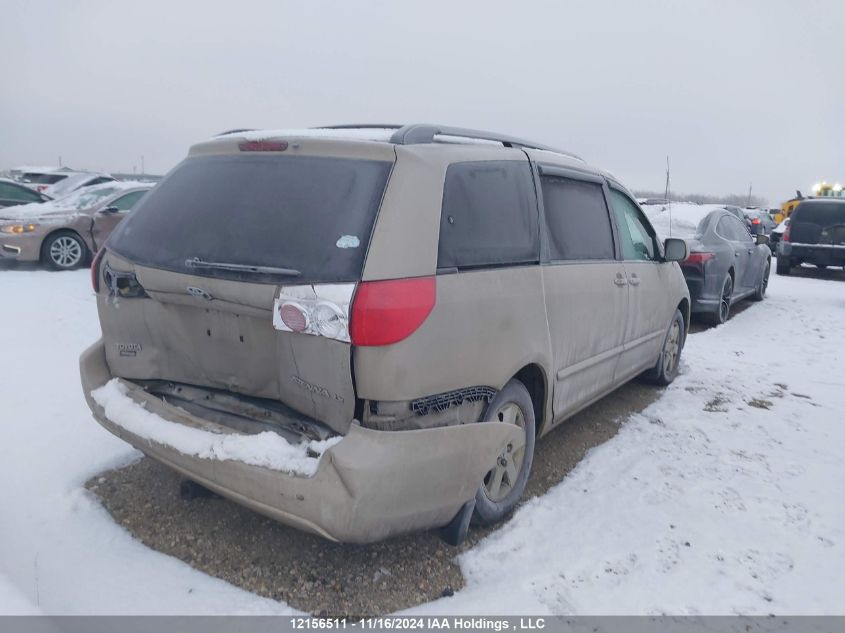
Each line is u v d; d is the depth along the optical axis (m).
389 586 2.95
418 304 2.69
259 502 2.67
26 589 2.77
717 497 3.90
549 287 3.62
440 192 2.95
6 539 3.13
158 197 3.35
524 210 3.55
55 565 2.96
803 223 15.16
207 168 3.23
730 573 3.16
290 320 2.64
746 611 2.90
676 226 9.18
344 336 2.57
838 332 8.91
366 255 2.63
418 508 2.75
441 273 2.87
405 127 3.12
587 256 4.19
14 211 12.02
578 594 2.95
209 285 2.82
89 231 11.93
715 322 9.13
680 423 5.12
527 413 3.57
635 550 3.31
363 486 2.53
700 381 6.35
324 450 2.61
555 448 4.55
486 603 2.85
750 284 10.59
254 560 3.07
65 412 4.60
